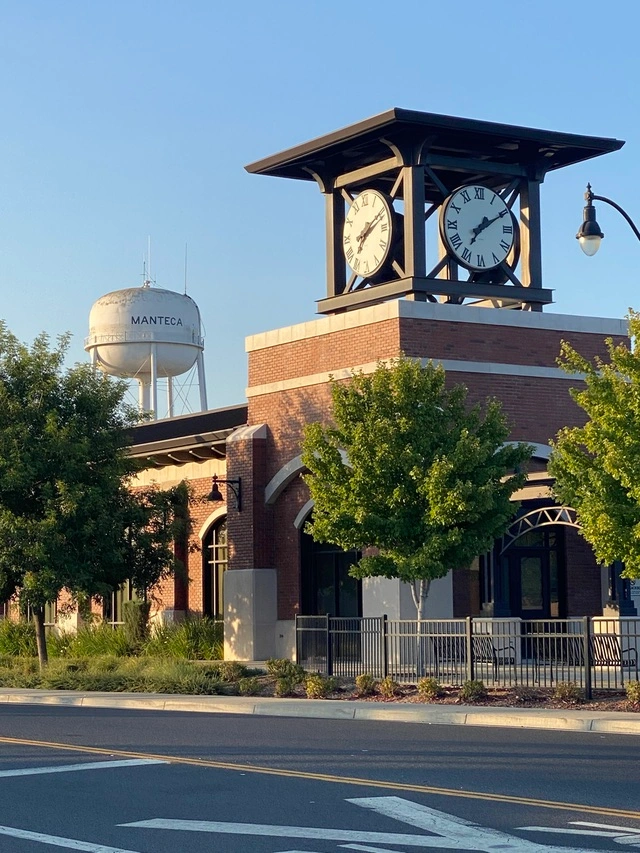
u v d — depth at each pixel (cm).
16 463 2984
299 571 3238
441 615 2920
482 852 971
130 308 4972
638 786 1291
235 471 3359
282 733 1834
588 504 2198
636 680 2248
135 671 2881
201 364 5203
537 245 3256
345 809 1163
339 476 2628
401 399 2570
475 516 2486
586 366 2252
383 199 3155
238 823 1100
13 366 3170
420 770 1410
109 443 3203
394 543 2575
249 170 3381
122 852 983
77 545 3128
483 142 3164
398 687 2397
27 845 1014
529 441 3080
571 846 990
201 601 3722
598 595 3095
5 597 3172
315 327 3194
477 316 3052
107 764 1472
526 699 2208
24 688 2895
